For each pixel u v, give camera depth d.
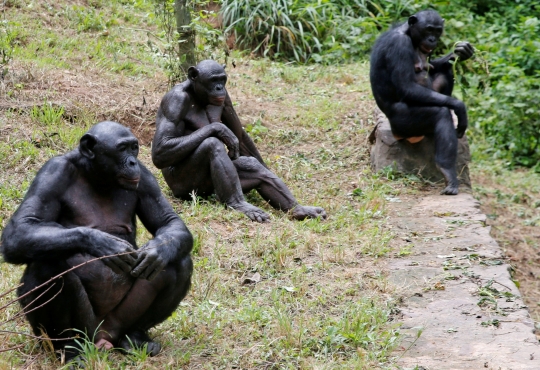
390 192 10.56
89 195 5.60
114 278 5.48
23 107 10.69
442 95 10.73
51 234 5.05
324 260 7.91
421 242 8.65
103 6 15.64
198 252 7.81
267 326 6.29
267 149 11.82
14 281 6.82
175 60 12.23
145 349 5.55
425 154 11.23
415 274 7.66
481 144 15.19
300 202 9.92
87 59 13.08
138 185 5.79
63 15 14.62
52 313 5.28
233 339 6.07
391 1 18.06
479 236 8.84
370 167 11.52
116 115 11.29
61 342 5.52
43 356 5.57
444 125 10.66
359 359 5.73
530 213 12.88
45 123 10.52
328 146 12.12
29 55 12.43
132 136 5.57
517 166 15.05
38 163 9.45
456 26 17.38
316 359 5.79
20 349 5.68
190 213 8.93
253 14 16.70
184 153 9.23
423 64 11.10
